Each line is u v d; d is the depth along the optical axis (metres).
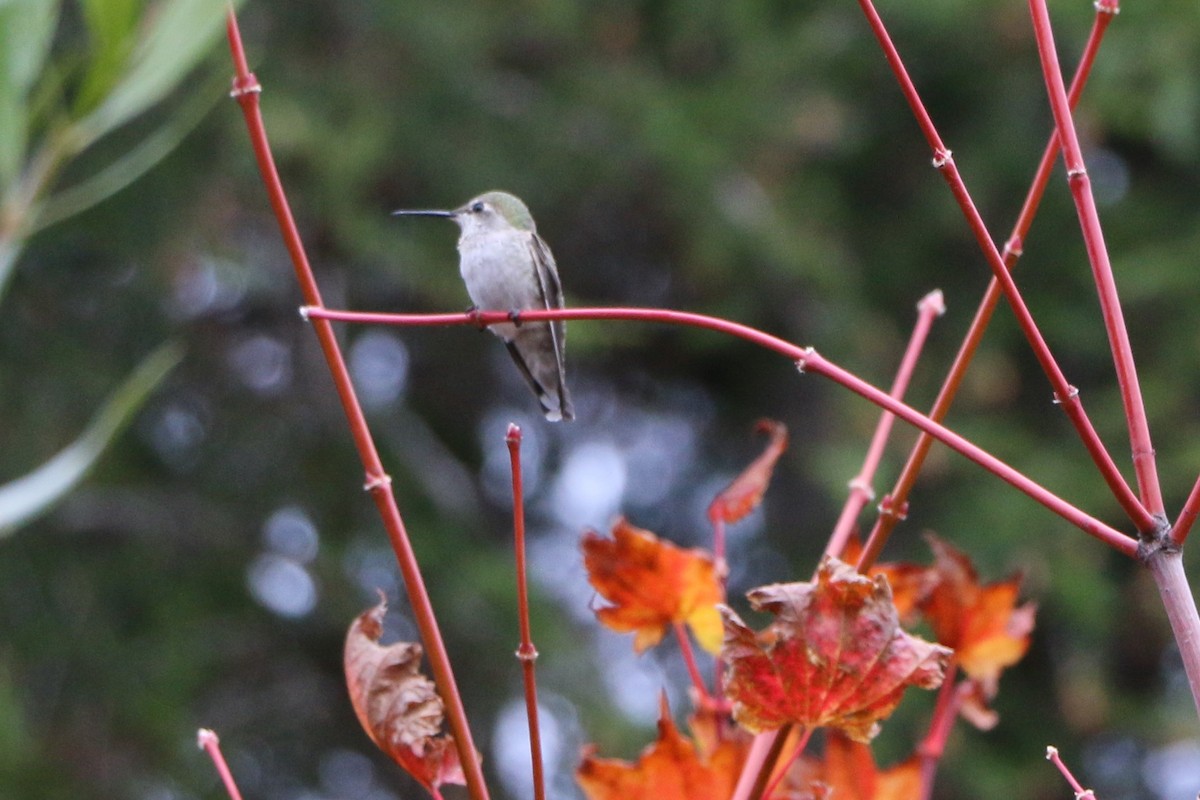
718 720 3.75
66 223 13.16
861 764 3.71
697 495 17.22
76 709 13.24
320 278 15.02
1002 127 15.81
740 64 15.35
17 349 13.68
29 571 13.71
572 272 16.83
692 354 16.88
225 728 14.27
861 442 14.48
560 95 15.09
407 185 15.21
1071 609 13.85
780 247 14.66
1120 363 2.96
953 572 3.78
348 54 14.59
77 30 11.91
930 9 14.88
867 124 16.14
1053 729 14.95
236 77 2.99
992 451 14.61
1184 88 13.82
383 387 16.45
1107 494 14.16
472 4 14.75
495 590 14.09
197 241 13.58
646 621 3.86
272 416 15.14
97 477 13.99
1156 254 14.84
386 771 14.93
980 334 3.20
